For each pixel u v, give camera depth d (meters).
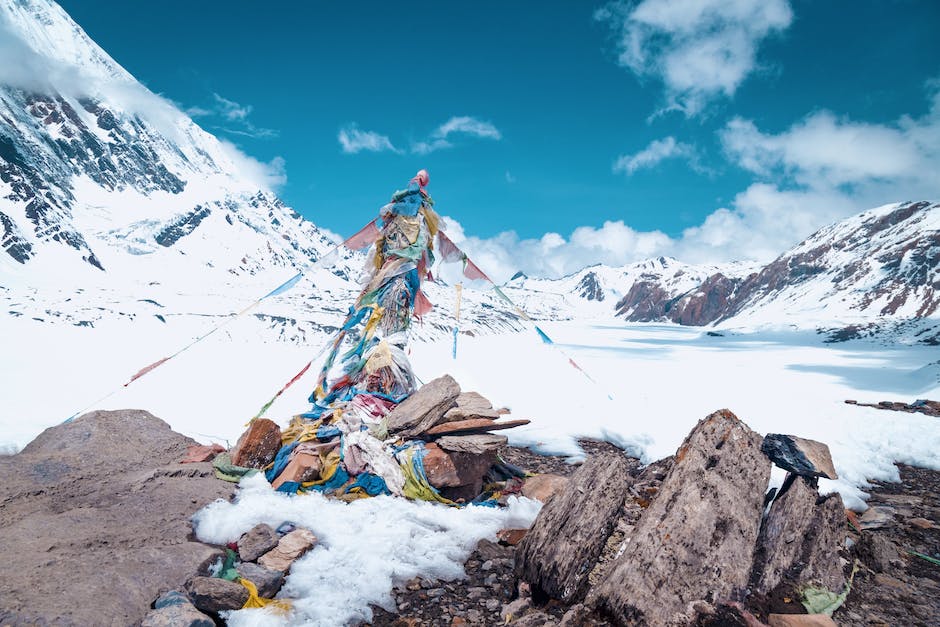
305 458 5.81
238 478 5.76
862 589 4.36
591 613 3.66
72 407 12.20
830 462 4.73
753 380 29.44
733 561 3.94
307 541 4.53
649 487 5.88
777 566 4.21
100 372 17.41
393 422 6.23
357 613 3.87
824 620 3.68
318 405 6.98
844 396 23.20
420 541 4.93
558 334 96.69
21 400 12.45
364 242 7.88
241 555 4.28
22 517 4.53
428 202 7.70
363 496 5.73
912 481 7.62
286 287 7.32
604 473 4.64
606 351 53.31
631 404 12.31
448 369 22.28
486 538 5.20
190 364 20.16
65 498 4.98
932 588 4.42
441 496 5.94
